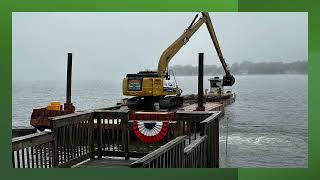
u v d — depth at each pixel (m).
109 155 6.17
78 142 5.65
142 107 18.56
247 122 22.23
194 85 135.00
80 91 103.38
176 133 6.18
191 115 6.00
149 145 7.50
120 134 7.60
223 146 13.73
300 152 12.80
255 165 10.84
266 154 12.40
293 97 56.00
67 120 5.23
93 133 6.11
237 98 53.19
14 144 4.00
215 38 26.86
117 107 11.12
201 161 4.72
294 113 28.72
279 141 15.00
